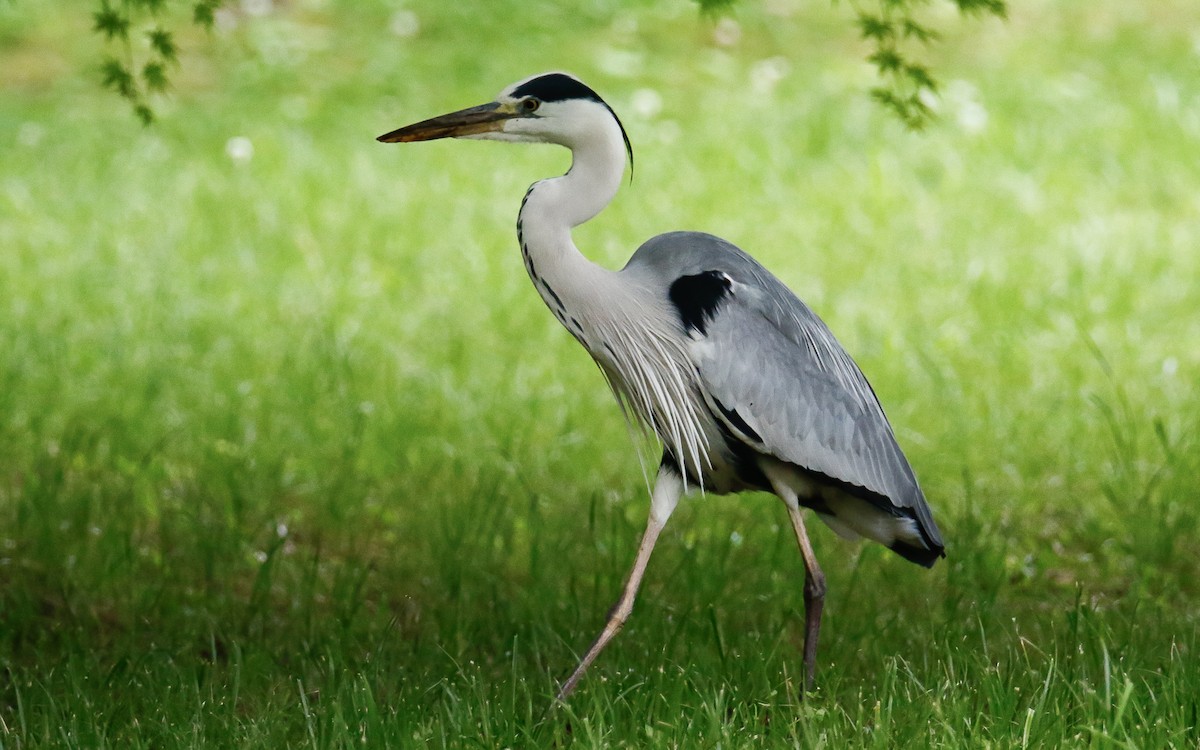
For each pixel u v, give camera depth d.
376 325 15.27
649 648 8.38
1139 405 13.24
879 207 19.00
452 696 7.20
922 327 15.18
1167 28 25.48
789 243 17.75
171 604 9.25
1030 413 13.05
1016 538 10.83
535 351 14.67
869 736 6.96
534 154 21.36
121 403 12.88
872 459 8.21
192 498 10.97
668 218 18.53
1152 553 10.38
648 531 8.05
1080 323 15.20
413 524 10.81
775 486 8.20
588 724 6.83
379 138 7.81
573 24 26.12
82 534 10.09
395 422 12.70
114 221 18.27
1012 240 17.91
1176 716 7.00
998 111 22.06
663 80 23.97
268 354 14.36
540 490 11.60
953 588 9.65
